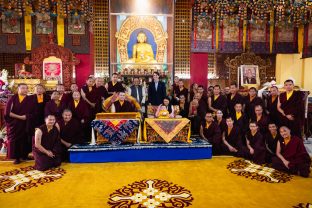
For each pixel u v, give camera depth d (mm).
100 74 8859
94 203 3215
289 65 9812
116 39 8992
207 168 4508
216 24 8766
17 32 8258
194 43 8797
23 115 4836
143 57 9016
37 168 4414
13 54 8859
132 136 5180
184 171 4359
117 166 4637
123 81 8008
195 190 3594
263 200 3299
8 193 3492
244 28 8898
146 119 5281
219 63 9453
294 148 4238
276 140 4637
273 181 3912
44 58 7793
